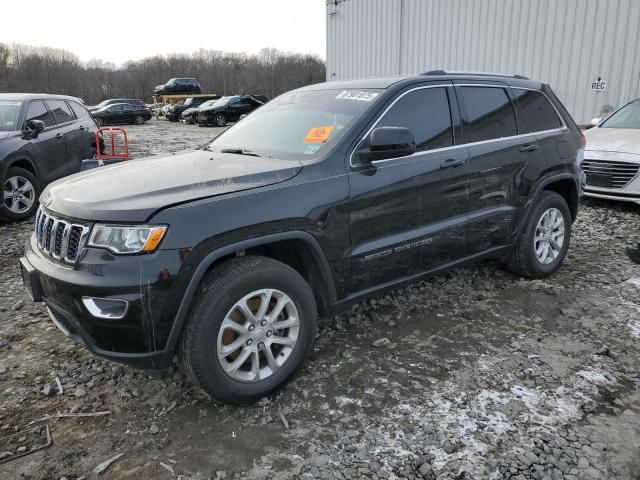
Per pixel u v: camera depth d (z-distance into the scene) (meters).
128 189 2.72
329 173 3.06
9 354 3.42
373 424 2.67
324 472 2.35
